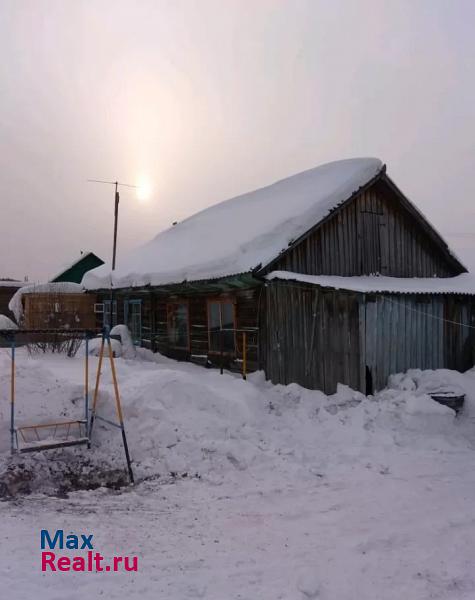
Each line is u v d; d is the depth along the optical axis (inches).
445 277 568.1
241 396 372.5
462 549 186.7
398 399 368.2
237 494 242.2
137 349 659.4
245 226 538.9
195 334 577.0
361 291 388.2
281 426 346.3
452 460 293.7
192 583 159.2
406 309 421.4
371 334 395.9
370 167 501.7
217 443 292.2
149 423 301.9
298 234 455.5
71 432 294.5
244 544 188.5
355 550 184.7
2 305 1179.9
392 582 163.6
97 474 263.9
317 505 228.5
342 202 480.7
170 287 557.0
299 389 411.8
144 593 152.6
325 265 479.8
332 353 410.0
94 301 812.0
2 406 292.2
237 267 456.1
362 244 504.7
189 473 268.4
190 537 193.9
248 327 489.4
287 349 445.4
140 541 189.0
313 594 155.3
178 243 685.3
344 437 328.2
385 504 229.6
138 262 719.7
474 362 471.8
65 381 331.6
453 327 457.1
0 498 232.8
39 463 262.1
